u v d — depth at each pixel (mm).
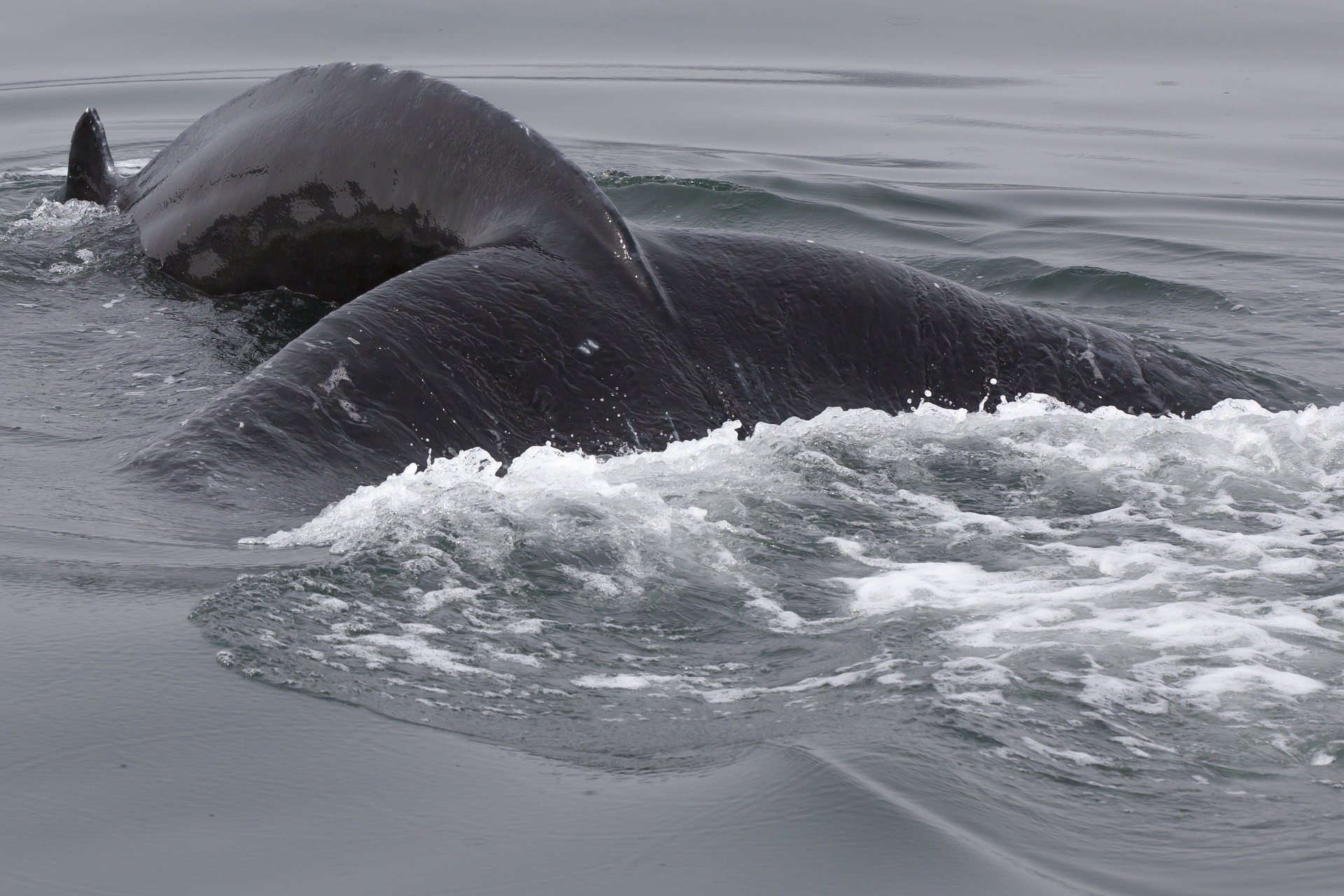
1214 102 87000
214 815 14477
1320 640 19250
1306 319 42875
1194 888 13570
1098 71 97438
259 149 35219
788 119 78312
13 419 27656
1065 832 14531
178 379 30484
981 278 47438
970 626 19672
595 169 62500
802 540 22734
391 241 33125
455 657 18078
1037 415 28953
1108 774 15727
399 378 26531
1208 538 23203
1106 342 32281
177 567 20344
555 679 17719
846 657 18625
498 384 27297
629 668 18141
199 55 90938
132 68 86875
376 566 20484
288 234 34625
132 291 36250
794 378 29344
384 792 14969
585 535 22016
